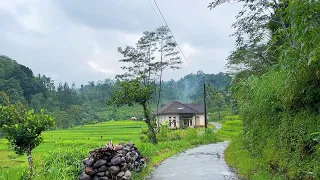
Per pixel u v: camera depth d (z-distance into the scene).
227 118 62.69
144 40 32.34
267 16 15.44
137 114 92.94
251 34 17.08
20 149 9.44
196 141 25.62
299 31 4.47
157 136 29.06
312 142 6.87
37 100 81.50
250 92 13.14
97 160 8.45
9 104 9.51
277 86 8.92
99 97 109.94
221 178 9.77
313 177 6.23
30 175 8.52
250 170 10.17
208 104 78.12
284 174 7.81
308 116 7.44
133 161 10.66
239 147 16.31
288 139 8.01
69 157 9.15
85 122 85.81
